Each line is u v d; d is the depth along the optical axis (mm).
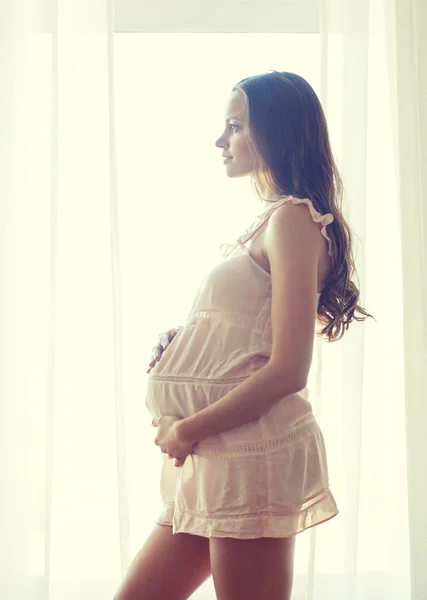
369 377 1846
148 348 1850
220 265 1280
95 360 1801
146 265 1859
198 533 1197
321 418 1751
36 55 1750
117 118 1854
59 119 1788
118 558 1827
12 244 1736
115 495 1821
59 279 1790
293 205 1232
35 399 1747
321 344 1688
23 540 1737
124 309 1813
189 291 1865
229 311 1234
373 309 1848
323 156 1348
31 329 1747
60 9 1789
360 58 1751
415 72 1791
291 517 1171
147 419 1847
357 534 1744
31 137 1748
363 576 1851
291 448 1196
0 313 1725
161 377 1265
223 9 1914
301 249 1200
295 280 1184
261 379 1152
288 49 1913
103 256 1798
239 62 1911
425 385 1765
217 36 1916
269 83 1332
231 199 1880
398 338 1840
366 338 1844
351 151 1746
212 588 1833
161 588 1333
